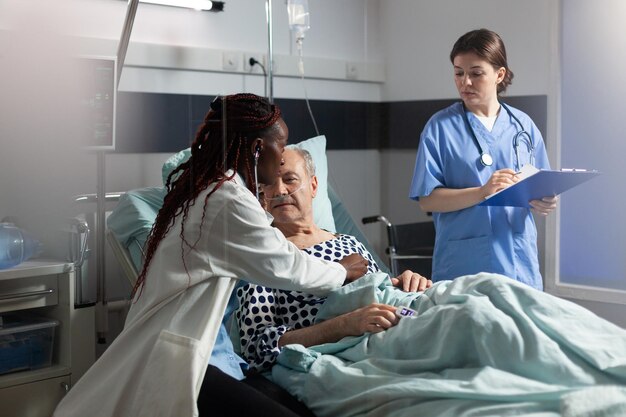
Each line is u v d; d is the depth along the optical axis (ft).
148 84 6.63
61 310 6.22
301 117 6.59
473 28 6.07
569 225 5.77
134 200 6.12
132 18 6.20
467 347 4.30
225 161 4.93
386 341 4.69
